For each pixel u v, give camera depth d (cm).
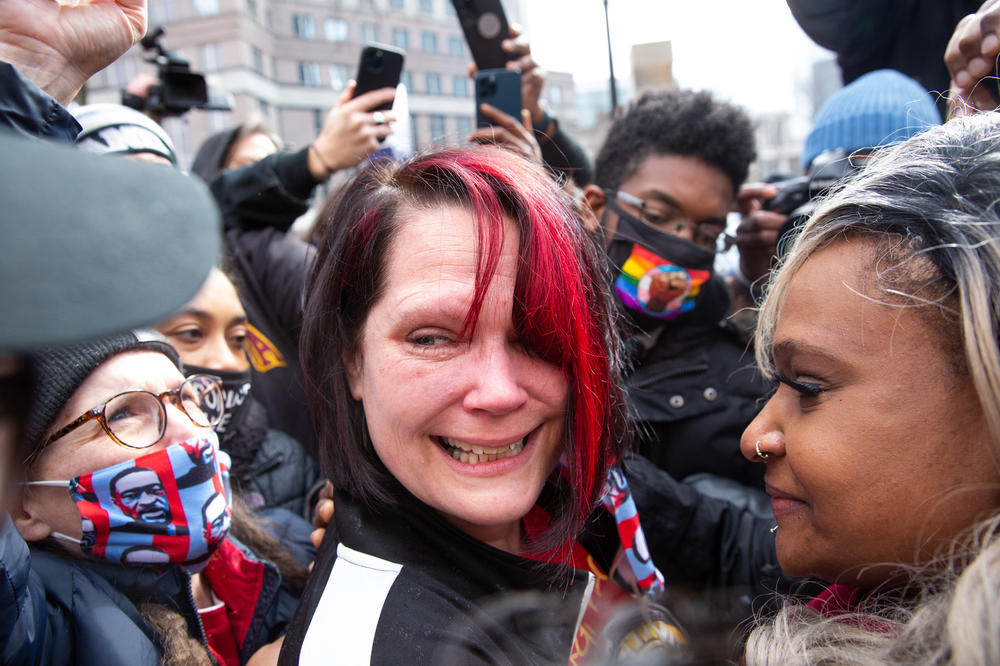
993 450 54
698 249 154
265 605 101
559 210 77
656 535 120
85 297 20
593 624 91
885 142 141
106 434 80
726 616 105
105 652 74
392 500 79
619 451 92
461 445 79
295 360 159
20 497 78
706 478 144
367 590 73
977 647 47
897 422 57
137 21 82
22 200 20
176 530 83
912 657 54
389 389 75
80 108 128
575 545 99
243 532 110
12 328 19
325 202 154
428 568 77
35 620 70
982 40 94
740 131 162
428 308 72
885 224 59
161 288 22
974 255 53
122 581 83
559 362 77
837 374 60
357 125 165
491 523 77
